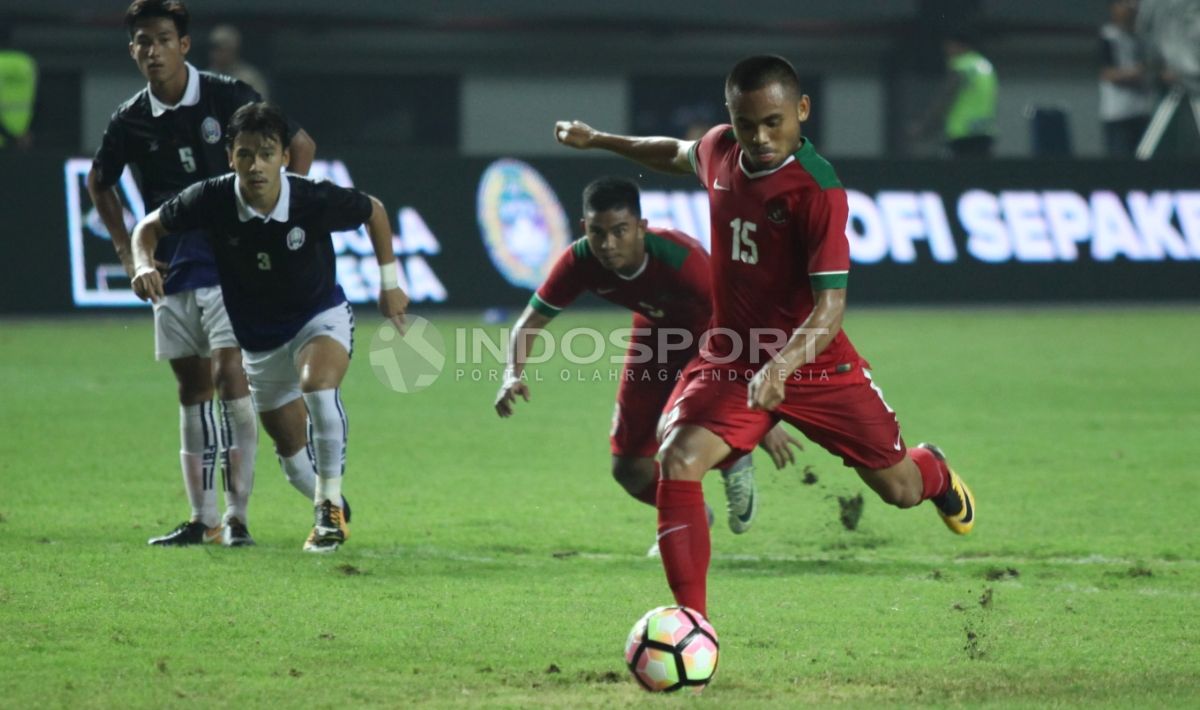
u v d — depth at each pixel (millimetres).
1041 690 17141
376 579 22625
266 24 84188
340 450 24750
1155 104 76500
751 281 19234
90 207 59562
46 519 27016
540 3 88750
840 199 18562
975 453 35500
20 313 59188
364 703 16391
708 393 19000
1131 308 67938
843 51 90812
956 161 66688
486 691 16953
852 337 58438
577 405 43938
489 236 62062
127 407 41469
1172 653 18922
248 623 19781
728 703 16484
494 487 31328
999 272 66938
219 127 26000
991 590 22219
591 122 90062
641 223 24641
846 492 31391
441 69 88000
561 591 22094
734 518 25797
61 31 82312
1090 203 67812
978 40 88000
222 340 25125
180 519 27359
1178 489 31203
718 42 90562
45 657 18016
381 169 60938
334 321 24891
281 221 23609
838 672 17969
